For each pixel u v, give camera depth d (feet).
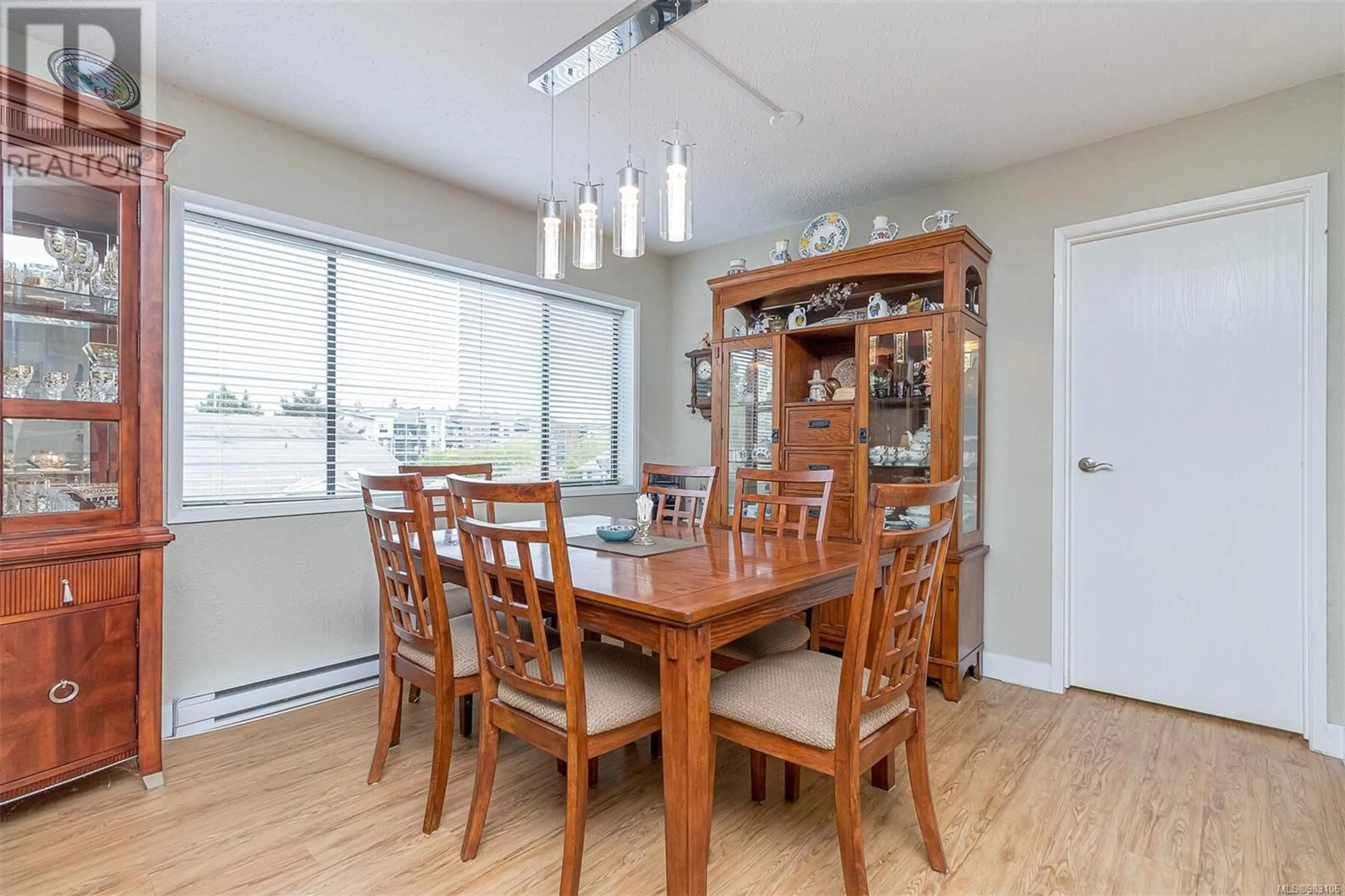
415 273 10.39
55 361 6.09
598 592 5.03
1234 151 7.94
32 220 5.93
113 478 6.31
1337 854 5.43
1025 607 9.51
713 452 11.89
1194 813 6.05
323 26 6.50
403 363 10.23
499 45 6.81
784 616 5.42
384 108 8.11
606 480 13.61
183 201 7.73
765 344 11.24
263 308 8.70
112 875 5.13
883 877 5.15
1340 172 7.30
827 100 7.86
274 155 8.50
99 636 6.14
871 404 9.98
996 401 9.80
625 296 13.56
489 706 5.43
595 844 5.61
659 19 6.20
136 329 6.37
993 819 5.96
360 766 6.98
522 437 11.96
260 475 8.69
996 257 9.82
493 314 11.50
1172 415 8.48
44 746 5.82
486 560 5.45
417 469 8.83
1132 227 8.68
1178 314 8.43
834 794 6.27
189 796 6.32
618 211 6.89
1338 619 7.28
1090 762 7.04
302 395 9.09
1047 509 9.33
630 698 5.22
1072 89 7.60
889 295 10.80
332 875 5.16
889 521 9.78
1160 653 8.59
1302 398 7.61
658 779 6.80
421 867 5.28
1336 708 7.27
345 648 9.20
